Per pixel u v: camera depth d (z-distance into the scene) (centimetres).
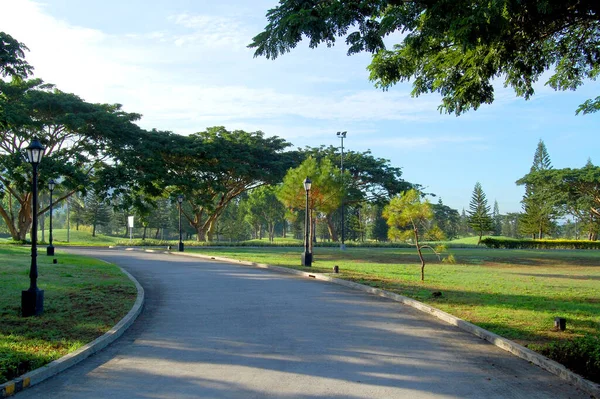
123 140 4009
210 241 4831
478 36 696
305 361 682
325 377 610
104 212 7469
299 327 912
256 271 2014
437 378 609
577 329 853
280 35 752
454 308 1076
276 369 644
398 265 2466
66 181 3669
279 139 5081
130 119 4197
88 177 3972
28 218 4175
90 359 694
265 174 4619
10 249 2977
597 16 738
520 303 1156
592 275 2148
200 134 4797
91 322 889
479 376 619
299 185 2880
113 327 857
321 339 816
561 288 1538
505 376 620
